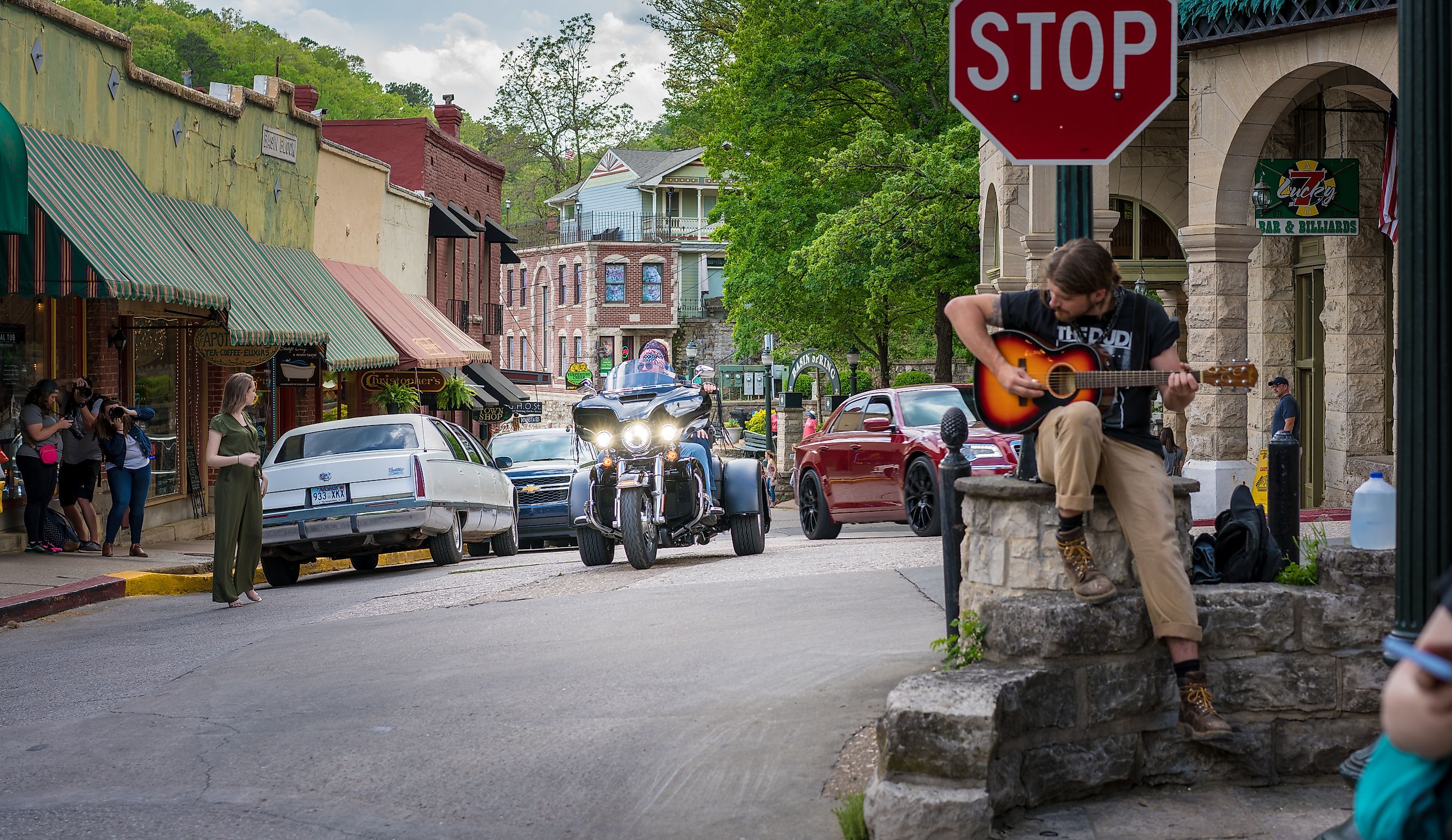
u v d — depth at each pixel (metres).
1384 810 2.36
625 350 75.69
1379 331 17.84
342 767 5.86
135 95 17.55
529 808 5.20
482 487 17.16
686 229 77.81
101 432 15.32
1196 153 14.98
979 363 5.24
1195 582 5.62
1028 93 5.63
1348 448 17.92
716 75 55.16
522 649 8.38
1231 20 14.37
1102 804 5.05
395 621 10.18
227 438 12.03
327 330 22.12
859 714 6.20
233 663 8.59
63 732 6.77
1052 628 4.98
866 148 29.53
